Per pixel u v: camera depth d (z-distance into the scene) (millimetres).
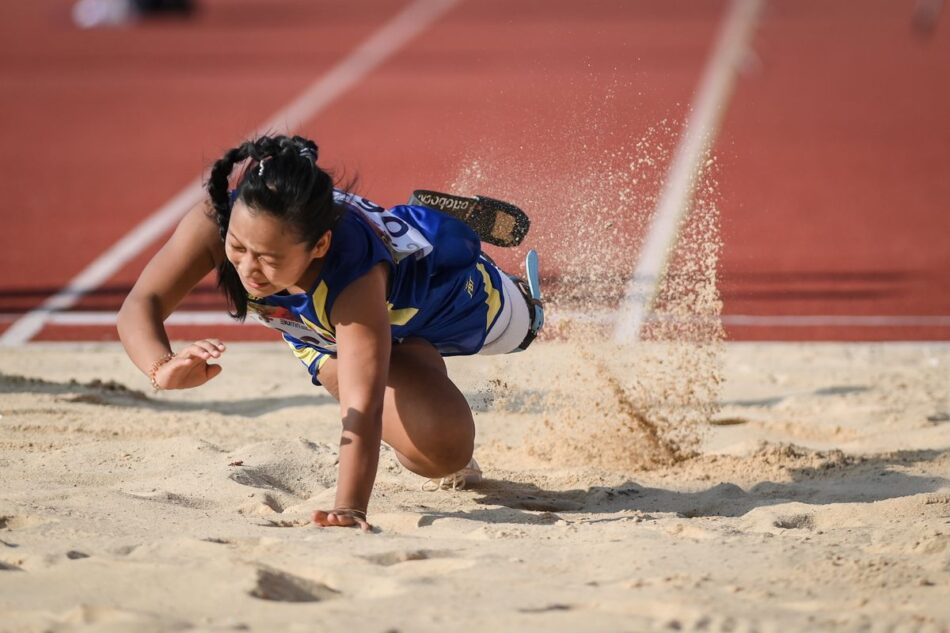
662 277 27859
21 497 12172
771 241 34688
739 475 15578
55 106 58750
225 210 10945
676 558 10273
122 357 23359
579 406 17500
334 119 53812
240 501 12945
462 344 13797
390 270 11906
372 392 11273
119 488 13359
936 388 21234
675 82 60625
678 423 17297
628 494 14633
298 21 91062
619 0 99625
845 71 67562
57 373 21719
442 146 46500
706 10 92750
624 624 8211
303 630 7934
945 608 8953
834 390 21016
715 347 20188
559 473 15398
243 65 70812
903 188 41875
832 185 42250
